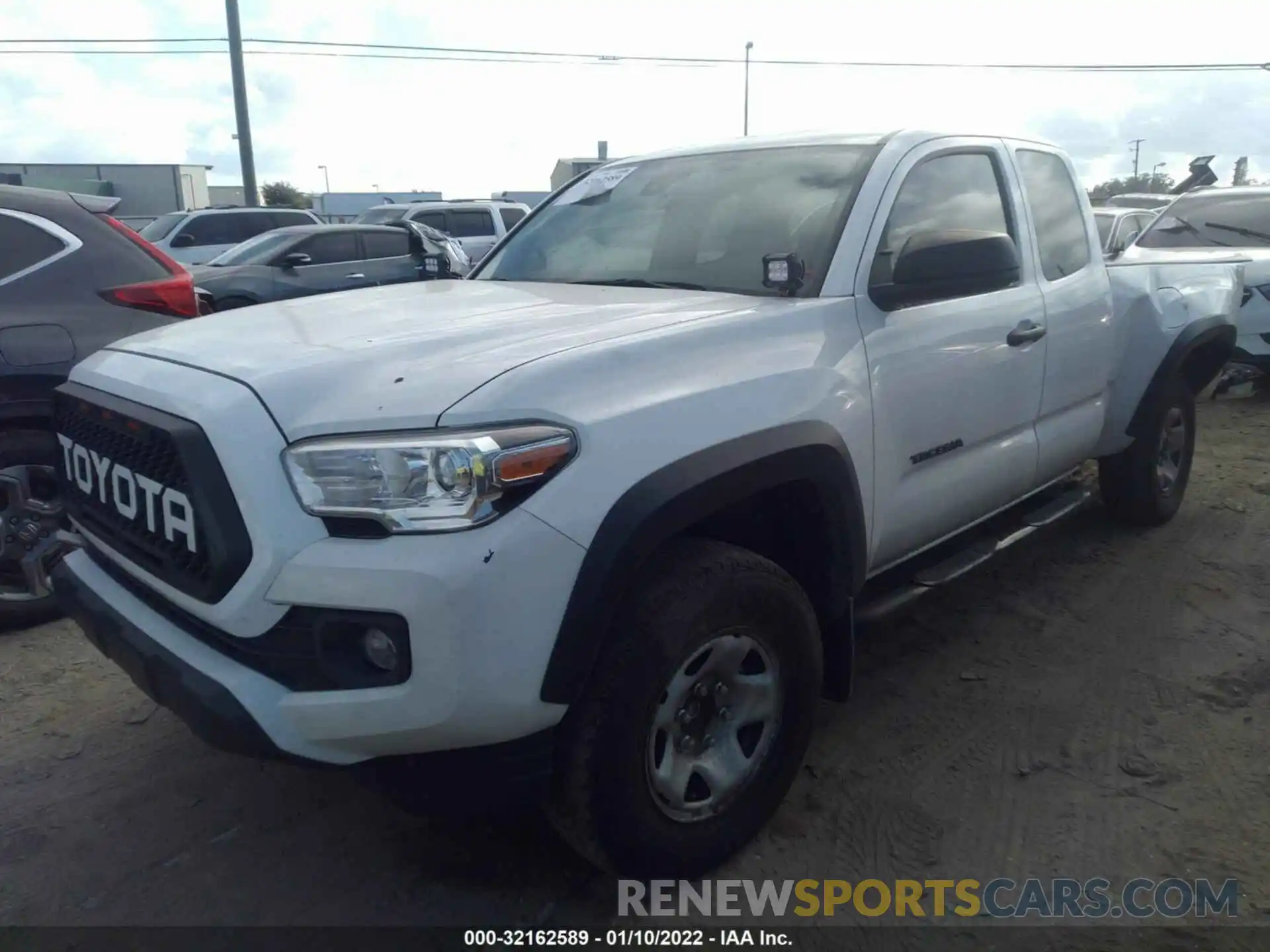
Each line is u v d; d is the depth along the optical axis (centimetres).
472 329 265
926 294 322
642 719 242
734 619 259
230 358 253
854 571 300
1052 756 334
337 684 220
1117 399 484
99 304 441
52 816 306
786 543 300
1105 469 527
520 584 215
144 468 250
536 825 299
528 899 269
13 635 428
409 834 296
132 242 462
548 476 222
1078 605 451
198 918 263
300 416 227
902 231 338
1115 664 397
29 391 420
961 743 342
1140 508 528
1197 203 996
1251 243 930
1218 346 544
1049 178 436
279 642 225
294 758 223
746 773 277
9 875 280
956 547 387
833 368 290
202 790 320
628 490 230
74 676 393
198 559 233
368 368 239
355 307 310
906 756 334
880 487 312
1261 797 311
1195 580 477
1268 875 276
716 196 364
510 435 218
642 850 254
